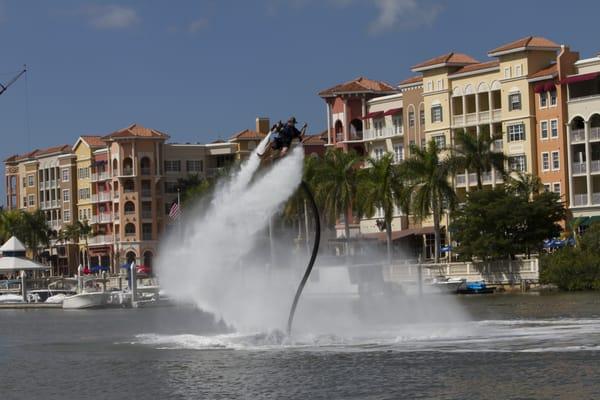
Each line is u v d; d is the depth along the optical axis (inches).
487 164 6102.4
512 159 6437.0
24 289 6299.2
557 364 2206.0
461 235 5841.5
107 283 7219.5
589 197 6614.2
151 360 2556.6
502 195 5816.9
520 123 6998.0
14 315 5187.0
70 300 5654.5
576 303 4222.4
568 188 6761.8
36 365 2603.3
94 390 2171.5
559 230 5885.8
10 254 6402.6
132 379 2277.3
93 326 3956.7
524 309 3941.9
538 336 2728.8
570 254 5364.2
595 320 3235.7
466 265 5738.2
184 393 2079.2
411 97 7810.0
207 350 2682.1
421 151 6200.8
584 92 6727.4
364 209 6432.1
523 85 6973.4
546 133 6894.7
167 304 5442.9
